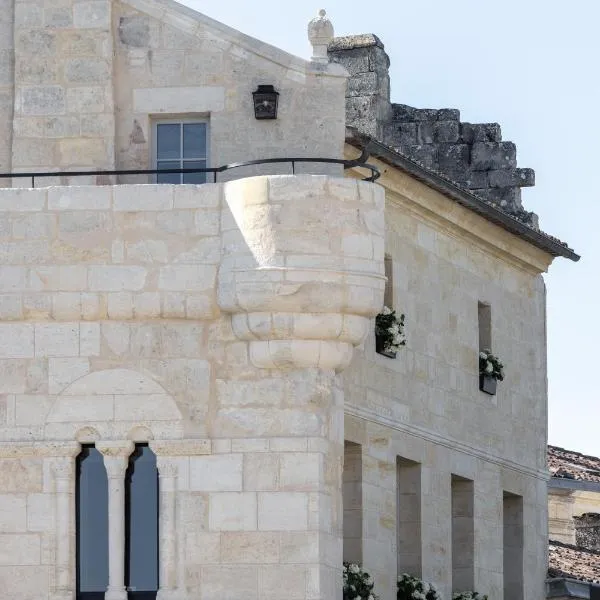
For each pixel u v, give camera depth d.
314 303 55.38
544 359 75.19
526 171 74.88
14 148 58.31
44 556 55.88
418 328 66.38
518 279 73.44
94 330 56.34
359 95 73.31
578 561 78.00
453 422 68.19
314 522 55.56
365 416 63.03
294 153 58.25
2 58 58.62
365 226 55.88
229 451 55.88
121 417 56.03
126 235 56.31
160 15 58.50
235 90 58.38
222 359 56.12
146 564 56.00
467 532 69.19
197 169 56.84
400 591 64.69
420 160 75.19
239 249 55.72
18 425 56.22
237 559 55.59
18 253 56.38
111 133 58.19
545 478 74.75
